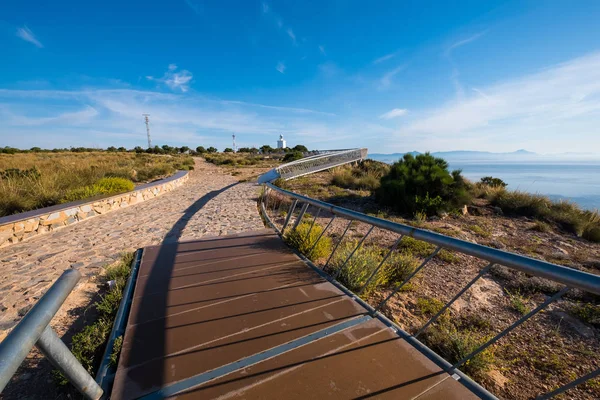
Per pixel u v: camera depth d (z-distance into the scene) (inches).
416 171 333.1
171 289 110.3
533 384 73.4
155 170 671.8
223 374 65.2
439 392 59.0
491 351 85.5
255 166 1097.4
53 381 74.7
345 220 267.7
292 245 163.2
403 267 136.4
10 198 269.9
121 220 270.4
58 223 241.8
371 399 57.6
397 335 78.5
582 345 87.4
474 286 126.9
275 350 73.0
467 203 317.1
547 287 122.8
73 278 42.5
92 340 84.7
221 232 215.5
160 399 58.8
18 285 134.3
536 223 243.1
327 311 91.8
